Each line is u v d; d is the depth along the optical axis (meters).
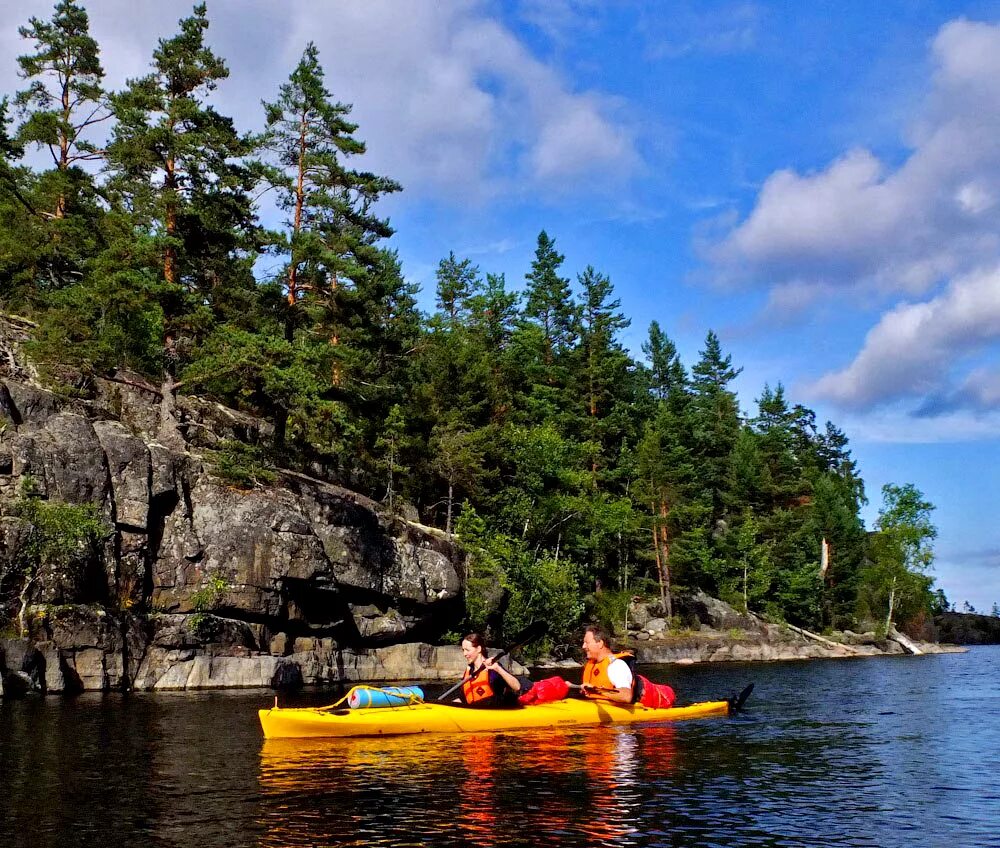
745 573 59.22
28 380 26.97
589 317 64.31
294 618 26.59
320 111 33.59
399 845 6.10
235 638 24.53
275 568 25.88
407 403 43.06
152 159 29.62
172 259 29.94
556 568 38.75
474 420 46.19
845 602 65.19
